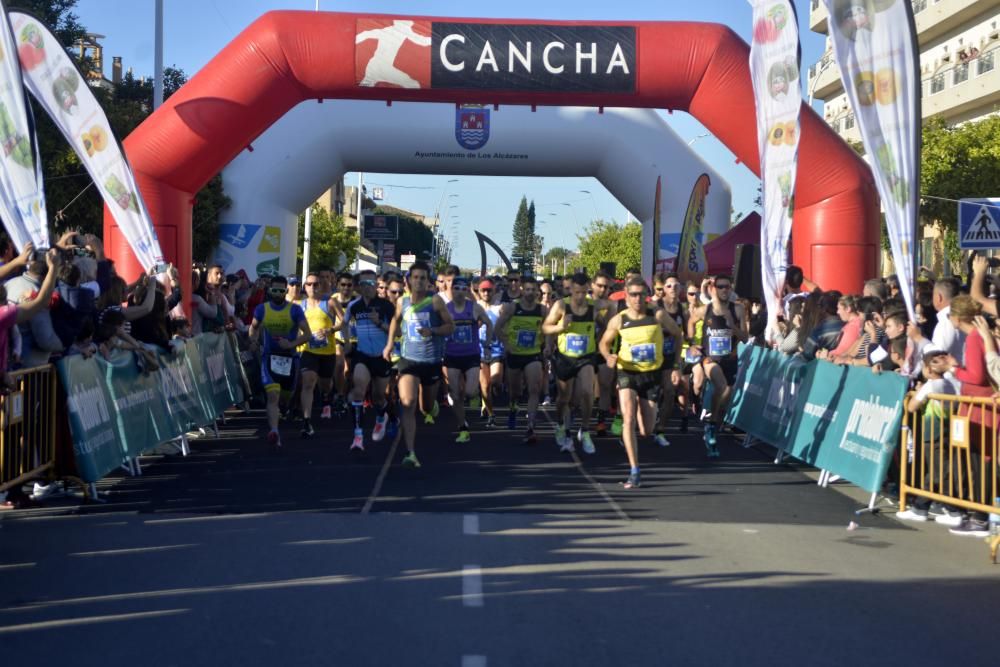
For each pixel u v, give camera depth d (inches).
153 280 388.2
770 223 485.4
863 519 304.8
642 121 916.0
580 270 430.3
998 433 278.1
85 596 210.4
